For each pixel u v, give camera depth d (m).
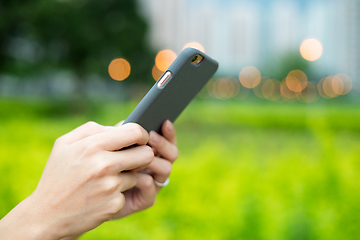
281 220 1.52
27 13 14.65
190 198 2.01
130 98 26.73
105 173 0.60
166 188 2.17
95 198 0.60
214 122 13.33
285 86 43.31
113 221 1.66
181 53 0.81
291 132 11.38
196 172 2.36
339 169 1.92
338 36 42.06
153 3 37.19
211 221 1.74
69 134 0.71
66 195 0.59
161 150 0.90
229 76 55.91
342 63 42.22
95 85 27.84
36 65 16.84
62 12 15.24
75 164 0.60
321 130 2.09
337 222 1.51
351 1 40.03
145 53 21.84
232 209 1.71
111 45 18.56
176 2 38.16
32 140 3.46
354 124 10.76
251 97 53.94
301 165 2.33
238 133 10.69
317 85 44.66
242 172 2.15
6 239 0.57
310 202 1.71
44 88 26.36
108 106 14.66
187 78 0.86
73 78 20.09
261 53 54.56
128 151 0.64
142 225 1.81
